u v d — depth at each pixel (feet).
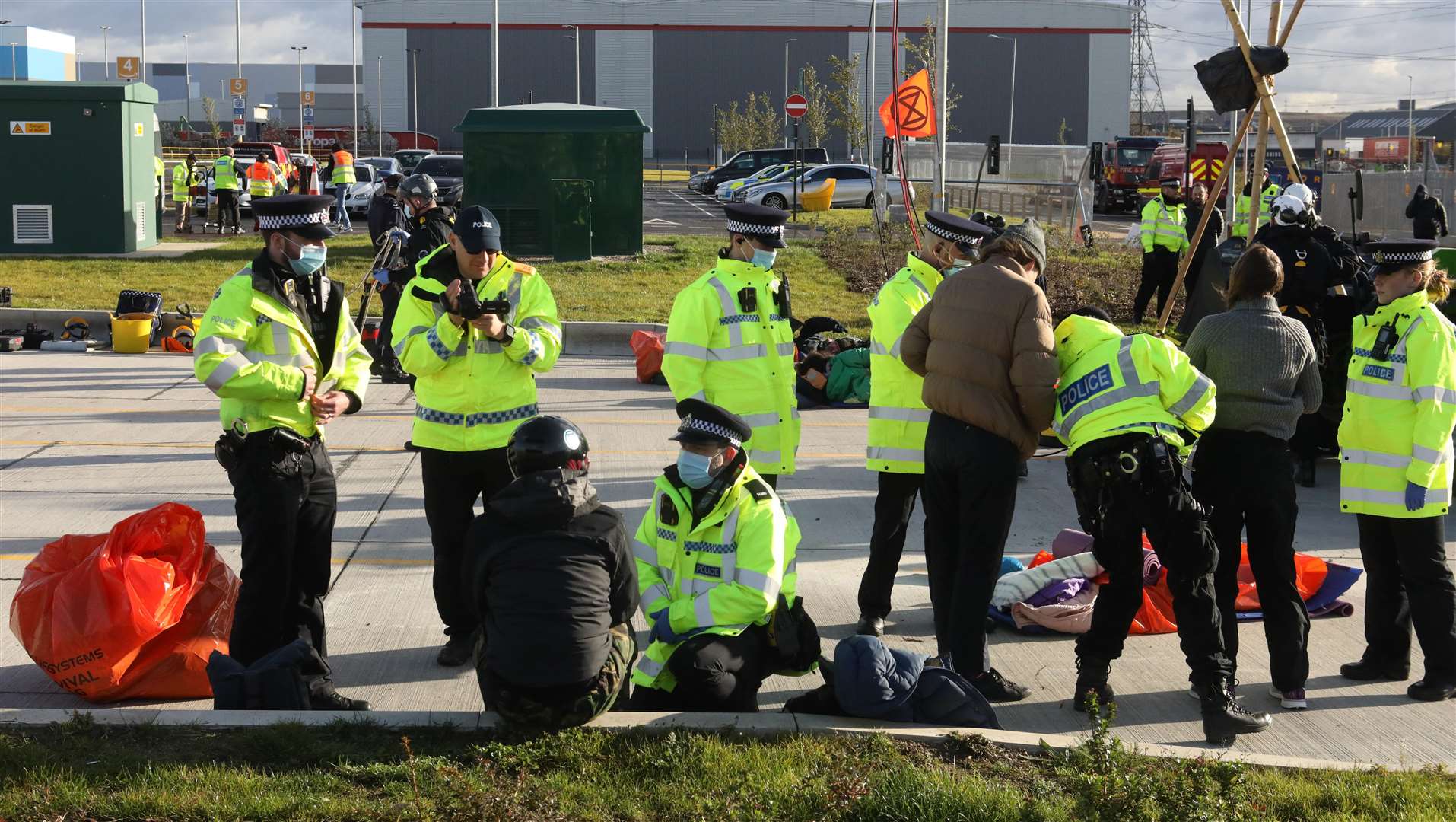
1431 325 19.35
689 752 15.74
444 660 20.56
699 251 80.38
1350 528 29.76
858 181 137.28
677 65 325.21
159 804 14.12
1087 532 18.88
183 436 36.83
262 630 18.31
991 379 18.53
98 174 73.67
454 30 324.60
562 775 15.15
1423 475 19.22
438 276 20.40
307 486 18.38
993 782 15.49
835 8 321.93
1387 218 79.00
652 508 17.83
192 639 19.07
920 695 17.52
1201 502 19.44
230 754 15.74
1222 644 18.35
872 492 32.71
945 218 21.56
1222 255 40.68
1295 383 19.08
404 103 328.49
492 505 16.16
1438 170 80.64
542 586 15.71
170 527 19.54
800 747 16.08
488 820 14.01
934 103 70.33
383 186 48.06
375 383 46.57
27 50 234.17
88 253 74.18
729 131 245.86
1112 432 17.87
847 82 179.52
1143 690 20.18
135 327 52.01
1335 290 33.37
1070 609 22.35
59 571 19.11
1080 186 97.60
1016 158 109.09
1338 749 18.16
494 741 16.02
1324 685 20.57
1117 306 64.64
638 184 77.46
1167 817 14.37
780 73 324.80
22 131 72.49
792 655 17.62
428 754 15.88
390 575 25.09
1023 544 28.37
